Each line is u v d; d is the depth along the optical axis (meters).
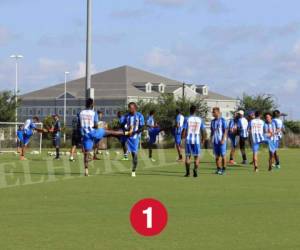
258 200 17.77
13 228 13.19
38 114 124.56
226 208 16.14
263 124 29.06
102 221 14.05
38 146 53.81
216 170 28.77
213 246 11.54
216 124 26.91
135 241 11.95
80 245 11.58
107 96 117.75
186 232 12.84
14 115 83.88
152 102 83.69
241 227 13.41
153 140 36.66
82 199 17.73
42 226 13.41
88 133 25.36
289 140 62.94
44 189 20.27
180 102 83.06
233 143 34.06
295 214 15.21
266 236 12.46
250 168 31.02
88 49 32.75
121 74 123.56
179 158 34.47
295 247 11.48
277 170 29.70
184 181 23.23
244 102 91.19
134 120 25.25
